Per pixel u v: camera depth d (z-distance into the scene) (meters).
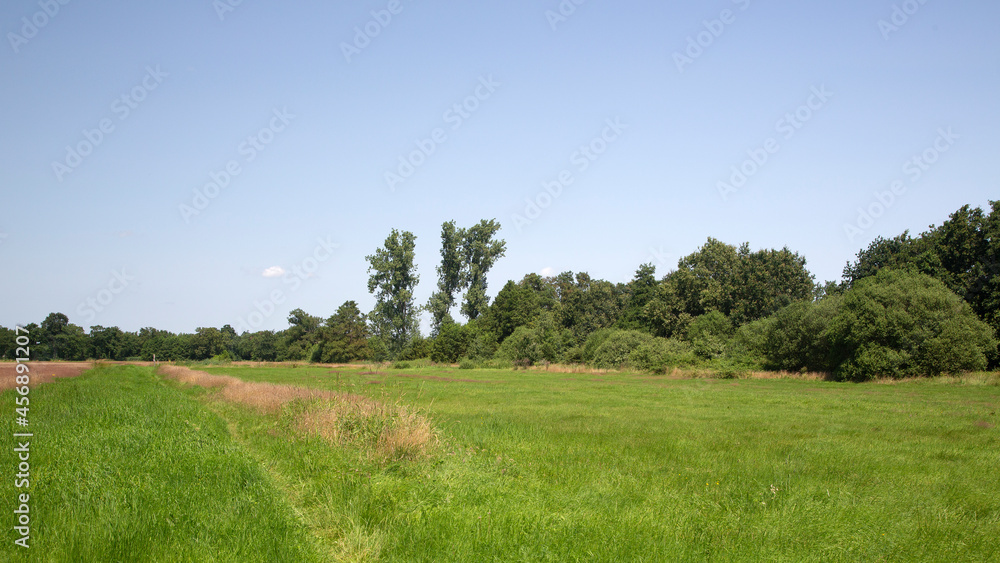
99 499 8.06
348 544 6.94
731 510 8.63
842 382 42.38
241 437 14.91
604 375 57.72
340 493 8.52
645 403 26.53
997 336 43.56
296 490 9.38
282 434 14.08
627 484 9.95
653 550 6.64
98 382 34.28
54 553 6.20
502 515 7.48
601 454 12.86
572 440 14.92
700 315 72.31
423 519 7.46
